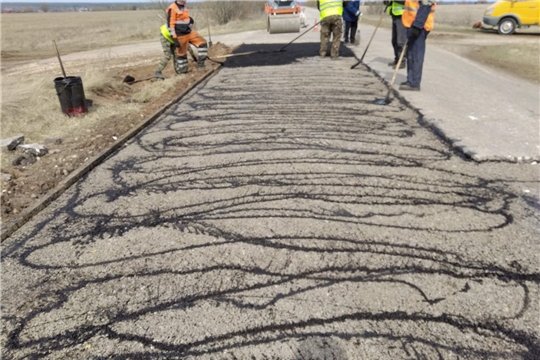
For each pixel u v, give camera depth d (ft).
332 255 9.27
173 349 7.07
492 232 9.97
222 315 7.73
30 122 19.31
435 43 44.93
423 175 12.92
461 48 40.81
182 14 27.55
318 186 12.35
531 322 7.37
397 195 11.76
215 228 10.44
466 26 68.85
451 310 7.68
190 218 10.93
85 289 8.55
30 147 15.37
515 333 7.16
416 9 20.63
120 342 7.25
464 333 7.18
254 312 7.78
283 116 18.93
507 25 51.98
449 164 13.66
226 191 12.25
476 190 11.96
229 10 84.84
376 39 46.44
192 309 7.91
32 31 98.99
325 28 33.27
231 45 45.47
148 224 10.73
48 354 7.09
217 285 8.50
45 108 21.16
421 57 21.77
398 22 27.40
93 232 10.50
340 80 25.71
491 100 20.89
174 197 12.04
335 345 7.02
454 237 9.80
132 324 7.62
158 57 41.81
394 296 8.04
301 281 8.52
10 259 9.61
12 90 23.06
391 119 18.15
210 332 7.38
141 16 180.45
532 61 32.83
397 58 29.07
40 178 13.47
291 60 33.60
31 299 8.35
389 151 14.75
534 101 20.83
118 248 9.80
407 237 9.84
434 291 8.15
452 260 9.02
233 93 23.59
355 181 12.61
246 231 10.25
